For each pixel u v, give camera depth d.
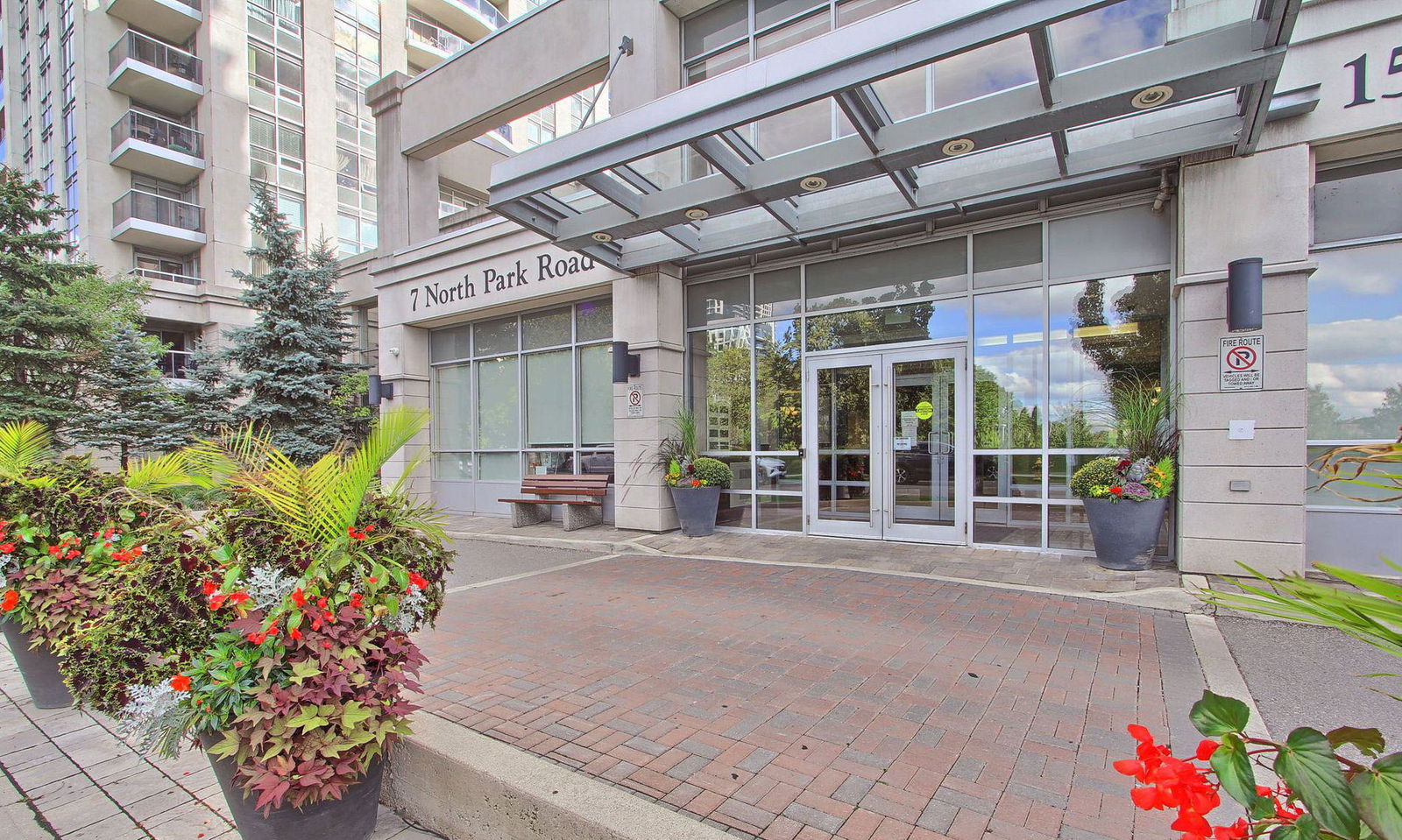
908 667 4.08
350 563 2.72
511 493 11.80
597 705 3.61
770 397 8.98
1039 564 6.66
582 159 6.45
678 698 3.69
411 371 12.76
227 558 2.62
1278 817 1.16
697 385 9.63
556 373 11.18
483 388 12.30
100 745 3.57
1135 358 6.78
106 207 22.47
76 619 3.48
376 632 2.65
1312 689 3.69
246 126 23.45
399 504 3.16
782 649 4.46
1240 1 4.69
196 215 23.28
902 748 3.08
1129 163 6.06
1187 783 1.21
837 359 8.42
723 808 2.62
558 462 11.17
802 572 6.72
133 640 2.61
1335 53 5.50
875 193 7.32
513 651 4.54
